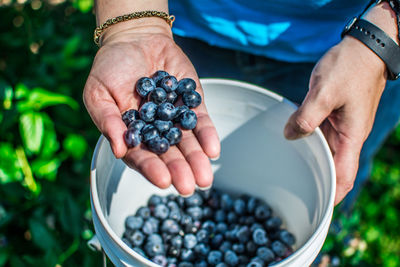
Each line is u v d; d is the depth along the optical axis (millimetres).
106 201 469
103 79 474
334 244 669
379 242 743
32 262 638
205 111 477
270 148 521
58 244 640
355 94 470
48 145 702
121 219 518
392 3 468
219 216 557
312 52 557
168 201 555
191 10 560
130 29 514
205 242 538
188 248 533
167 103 459
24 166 696
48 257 627
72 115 729
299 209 512
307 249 412
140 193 537
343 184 494
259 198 559
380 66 474
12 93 713
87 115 741
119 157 438
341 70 470
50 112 731
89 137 734
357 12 522
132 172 506
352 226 726
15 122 709
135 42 506
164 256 523
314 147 471
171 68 506
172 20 543
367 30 469
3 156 686
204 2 545
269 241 518
